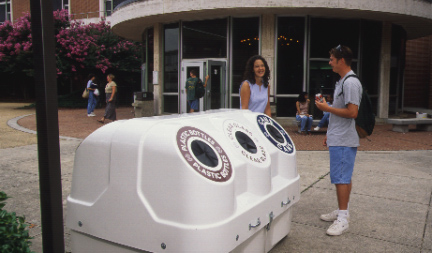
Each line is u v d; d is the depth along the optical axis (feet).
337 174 11.93
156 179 7.43
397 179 18.78
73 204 8.49
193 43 46.70
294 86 43.57
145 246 7.58
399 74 52.31
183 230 7.15
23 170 19.66
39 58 5.71
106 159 8.05
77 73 73.10
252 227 8.41
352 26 44.52
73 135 33.06
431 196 16.03
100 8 85.10
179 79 48.06
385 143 30.45
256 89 13.69
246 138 9.74
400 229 12.47
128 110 62.44
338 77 44.34
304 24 42.80
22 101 87.61
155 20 47.85
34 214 13.28
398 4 41.04
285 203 9.98
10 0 100.17
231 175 7.91
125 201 7.73
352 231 12.27
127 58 72.18
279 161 10.36
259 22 43.09
